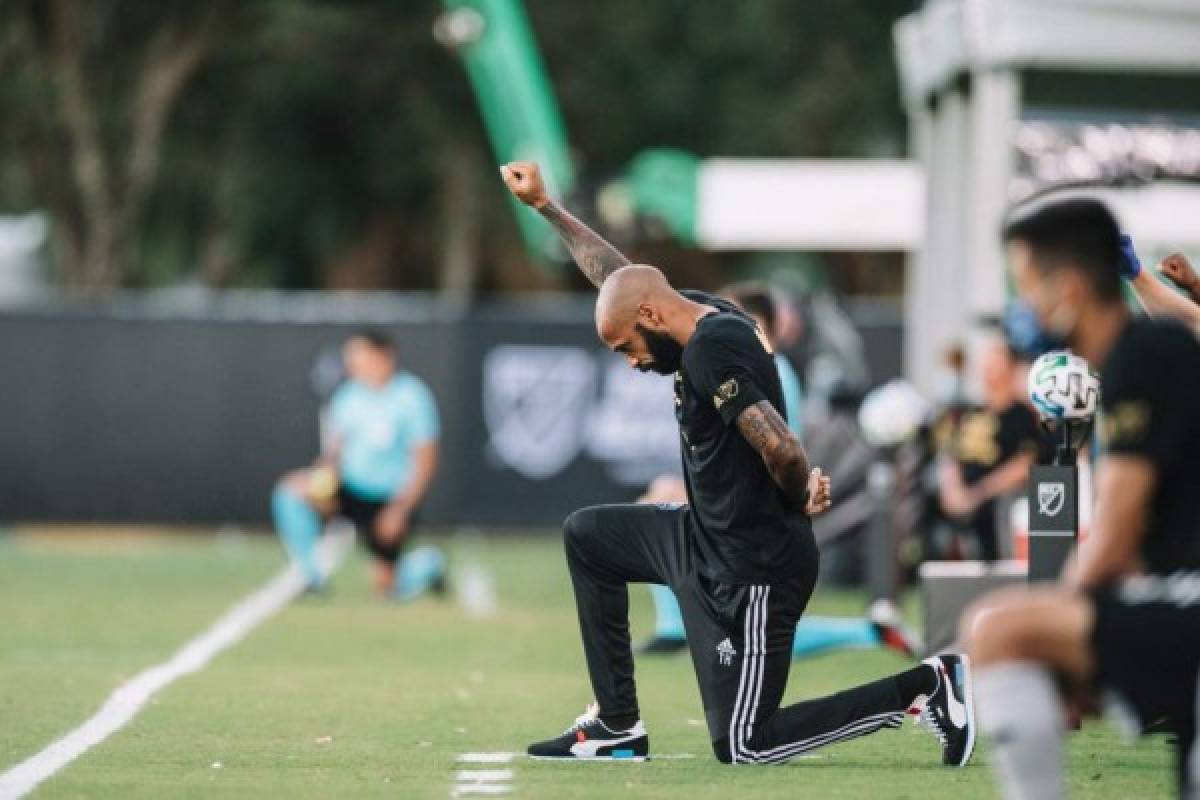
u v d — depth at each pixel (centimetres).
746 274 10306
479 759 1867
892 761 1845
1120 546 1195
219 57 9038
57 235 8719
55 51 8494
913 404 3434
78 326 5725
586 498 5622
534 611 3734
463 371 5634
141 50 8638
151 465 5716
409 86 9312
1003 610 1220
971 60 3750
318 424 5684
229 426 5706
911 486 3572
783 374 2670
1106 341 1234
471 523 5628
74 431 5719
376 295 9969
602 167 9375
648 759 1862
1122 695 1208
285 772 1786
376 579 4022
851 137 9594
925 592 2467
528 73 6956
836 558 3962
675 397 1744
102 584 4238
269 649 3009
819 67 9619
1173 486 1209
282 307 5975
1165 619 1191
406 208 9769
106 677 2589
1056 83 3803
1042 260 1232
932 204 4316
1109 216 1232
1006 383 3278
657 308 1712
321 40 8900
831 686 2586
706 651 1744
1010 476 3269
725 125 9375
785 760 1756
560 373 5631
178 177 9469
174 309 5712
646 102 9256
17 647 3016
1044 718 1199
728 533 1725
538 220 6719
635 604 3994
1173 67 3731
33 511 5725
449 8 7738
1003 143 3728
